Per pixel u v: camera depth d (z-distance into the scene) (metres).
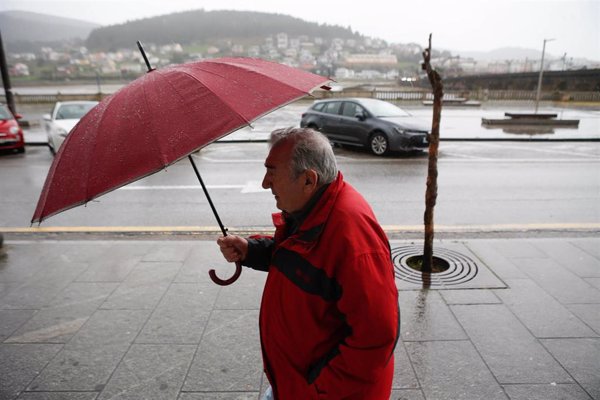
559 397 2.57
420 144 10.90
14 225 6.14
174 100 1.37
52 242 5.17
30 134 16.28
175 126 1.31
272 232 5.73
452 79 69.56
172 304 3.68
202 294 3.85
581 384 2.68
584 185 8.07
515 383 2.70
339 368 1.39
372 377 1.37
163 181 8.72
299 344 1.49
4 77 18.09
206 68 1.54
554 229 5.70
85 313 3.56
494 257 4.55
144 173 1.23
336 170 1.48
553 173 9.08
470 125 17.95
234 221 6.25
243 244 1.84
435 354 2.98
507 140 13.85
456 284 3.95
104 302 3.73
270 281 1.54
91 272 4.32
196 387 2.69
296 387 1.53
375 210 6.58
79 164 1.35
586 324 3.32
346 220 1.38
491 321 3.37
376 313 1.31
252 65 1.66
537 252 4.67
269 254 1.87
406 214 6.40
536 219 6.18
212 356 2.99
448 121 19.50
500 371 2.81
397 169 9.55
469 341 3.12
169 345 3.12
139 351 3.05
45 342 3.17
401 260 4.49
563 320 3.37
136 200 7.36
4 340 3.21
